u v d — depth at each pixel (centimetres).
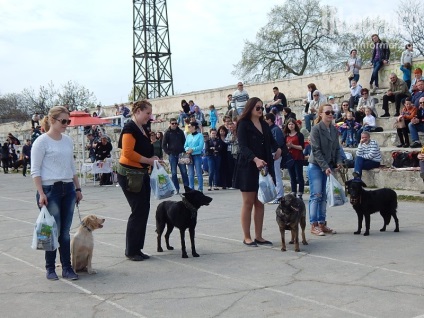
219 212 1253
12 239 1030
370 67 2272
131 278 711
